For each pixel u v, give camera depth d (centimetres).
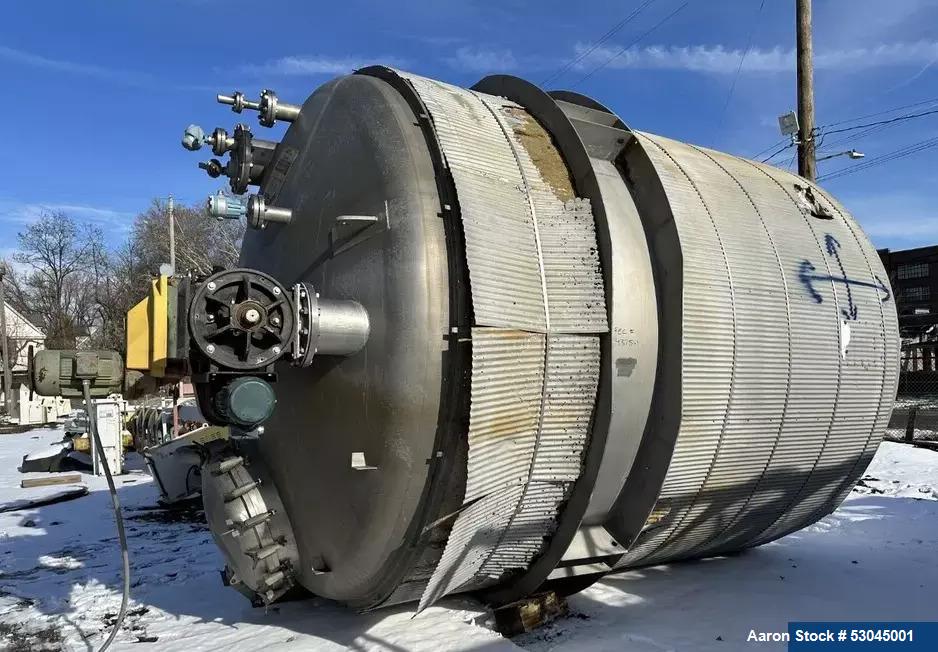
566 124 477
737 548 654
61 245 6250
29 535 898
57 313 5681
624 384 441
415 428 401
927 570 615
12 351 4634
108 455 1449
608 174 502
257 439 517
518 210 430
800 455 553
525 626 481
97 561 756
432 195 420
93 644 506
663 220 490
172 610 570
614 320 435
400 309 401
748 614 510
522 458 422
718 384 487
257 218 480
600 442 436
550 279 426
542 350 418
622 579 593
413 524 420
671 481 489
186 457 1011
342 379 427
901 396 2609
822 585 577
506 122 480
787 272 540
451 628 472
